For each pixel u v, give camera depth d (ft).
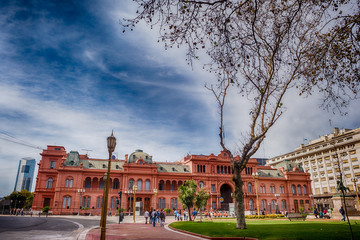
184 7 32.81
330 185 284.20
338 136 279.49
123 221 131.44
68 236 57.93
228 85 70.38
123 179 205.26
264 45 49.52
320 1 40.52
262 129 68.33
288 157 361.92
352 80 48.62
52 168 213.05
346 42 46.21
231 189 234.17
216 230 66.18
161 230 80.48
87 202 193.88
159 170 225.56
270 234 54.54
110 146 41.57
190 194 133.08
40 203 200.64
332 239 45.85
